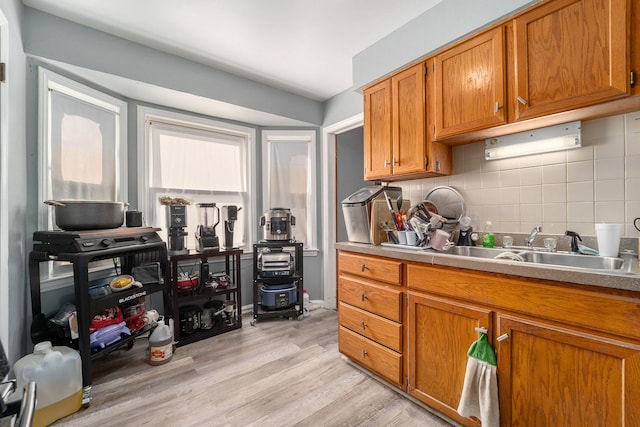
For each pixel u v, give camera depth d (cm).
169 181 261
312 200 322
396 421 140
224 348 217
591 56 117
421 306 146
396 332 157
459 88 161
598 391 93
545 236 157
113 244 173
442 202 204
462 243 181
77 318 154
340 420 141
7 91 146
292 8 172
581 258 135
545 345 105
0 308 142
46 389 137
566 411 100
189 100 241
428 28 174
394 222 187
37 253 162
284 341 229
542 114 131
